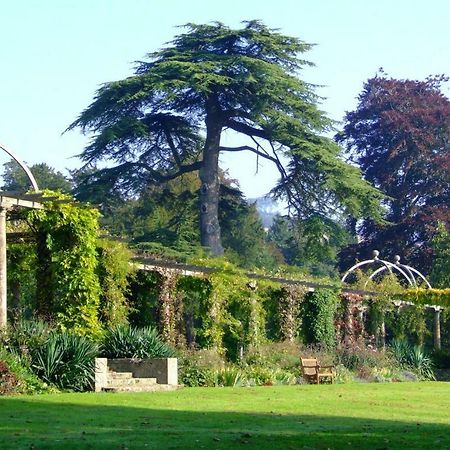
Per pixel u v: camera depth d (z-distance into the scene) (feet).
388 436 54.70
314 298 140.46
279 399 83.05
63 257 94.32
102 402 74.49
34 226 94.89
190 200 193.36
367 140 243.60
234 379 104.47
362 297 151.94
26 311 119.96
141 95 172.24
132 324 116.67
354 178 182.39
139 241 178.70
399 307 160.45
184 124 183.52
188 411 69.41
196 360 104.27
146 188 184.85
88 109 177.27
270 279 130.72
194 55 180.55
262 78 176.35
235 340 124.98
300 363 121.08
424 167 235.81
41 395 79.00
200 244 187.93
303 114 180.14
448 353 153.07
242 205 198.08
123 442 49.57
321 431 57.21
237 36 184.24
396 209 236.43
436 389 104.99
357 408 75.82
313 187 183.42
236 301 125.80
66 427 57.00
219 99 184.44
